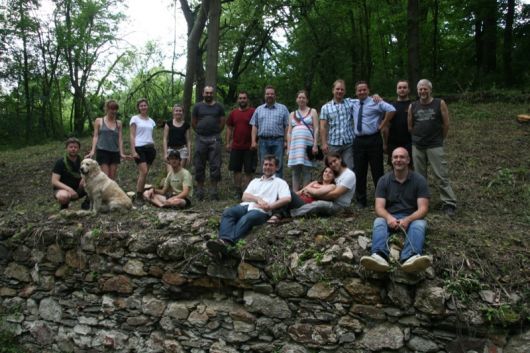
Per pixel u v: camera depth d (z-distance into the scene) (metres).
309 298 4.39
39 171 11.45
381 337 4.12
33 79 21.86
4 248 6.04
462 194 6.87
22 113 22.17
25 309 5.89
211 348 4.81
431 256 4.20
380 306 4.15
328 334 4.29
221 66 22.97
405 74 19.05
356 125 6.01
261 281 4.62
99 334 5.39
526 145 8.89
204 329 4.86
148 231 5.28
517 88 14.85
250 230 4.95
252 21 17.17
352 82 18.78
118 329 5.30
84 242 5.48
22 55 21.14
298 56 18.64
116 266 5.30
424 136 5.75
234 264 4.74
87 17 22.17
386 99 13.46
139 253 5.17
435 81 18.67
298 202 5.30
